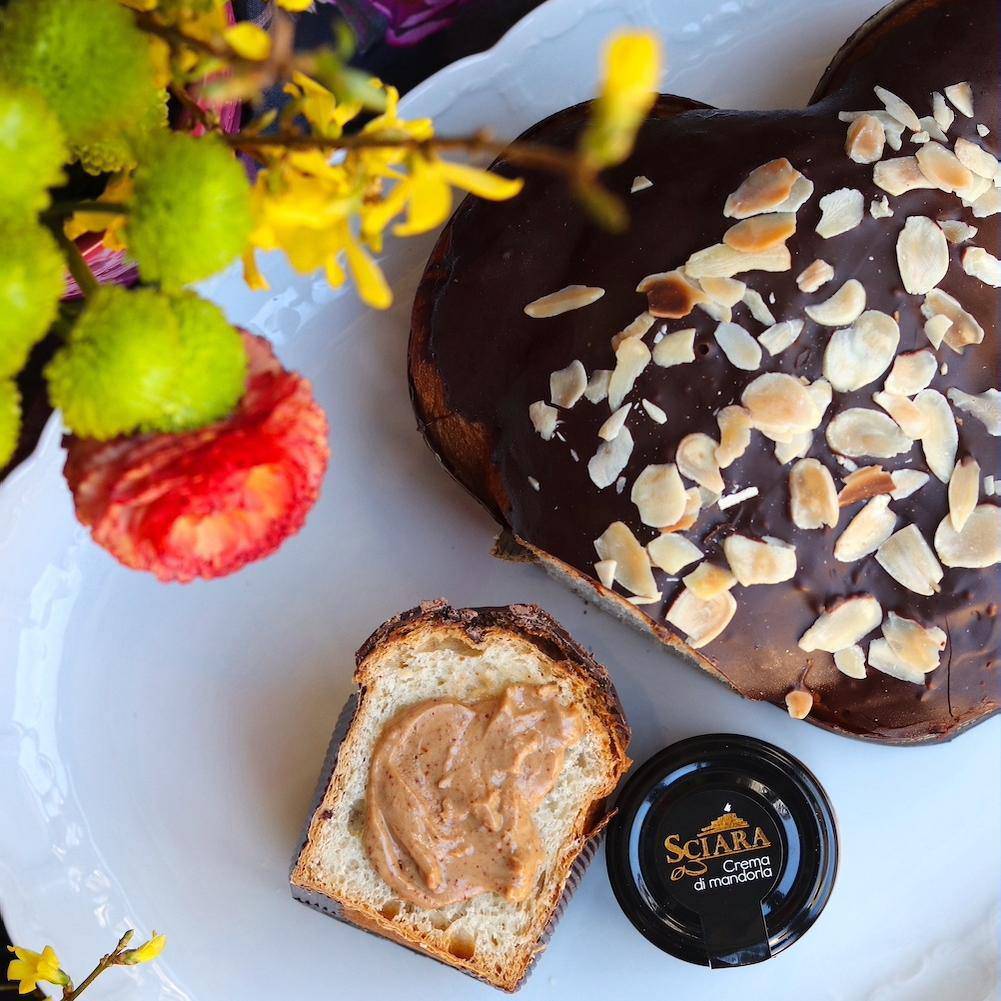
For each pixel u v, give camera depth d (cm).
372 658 49
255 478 34
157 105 37
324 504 53
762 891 50
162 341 33
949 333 46
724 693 53
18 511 50
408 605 53
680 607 46
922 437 46
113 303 34
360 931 52
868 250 46
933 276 46
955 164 47
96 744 52
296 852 51
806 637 47
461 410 49
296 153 35
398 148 35
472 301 48
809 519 46
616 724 50
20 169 34
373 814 49
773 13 53
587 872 52
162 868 52
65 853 51
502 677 50
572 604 53
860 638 47
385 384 53
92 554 51
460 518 53
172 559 34
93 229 39
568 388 47
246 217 35
